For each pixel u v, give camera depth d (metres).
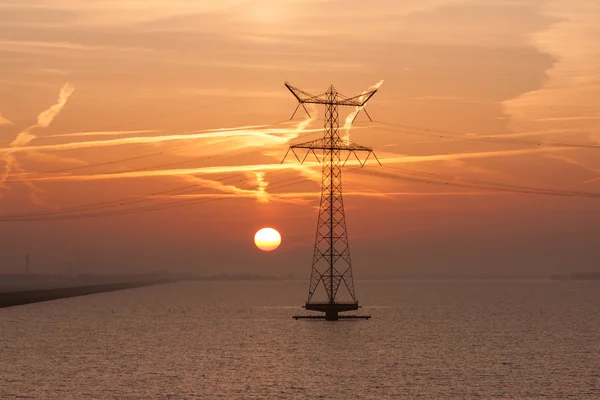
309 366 136.12
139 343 176.88
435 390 111.38
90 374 124.69
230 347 167.38
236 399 103.50
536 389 112.62
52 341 180.75
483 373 128.25
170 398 104.00
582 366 137.62
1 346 167.88
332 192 187.38
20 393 106.50
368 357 149.25
